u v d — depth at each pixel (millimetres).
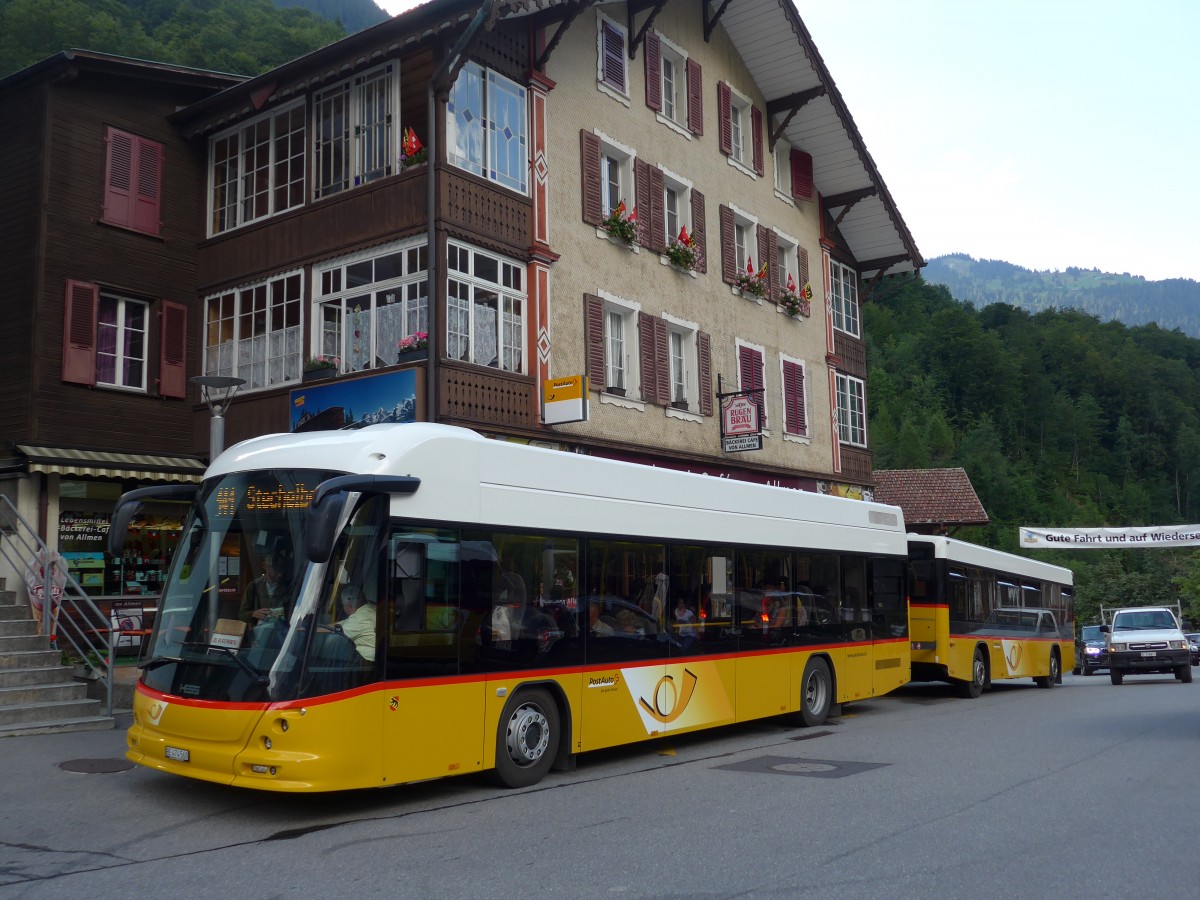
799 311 26203
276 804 8570
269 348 18062
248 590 8164
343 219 17234
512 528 9570
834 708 15758
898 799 8922
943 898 6039
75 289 17469
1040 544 37469
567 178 19062
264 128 18734
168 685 8258
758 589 13148
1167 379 150875
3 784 9047
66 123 17672
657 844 7293
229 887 6199
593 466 10680
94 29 33562
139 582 17781
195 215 19453
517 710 9531
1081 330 162000
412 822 8000
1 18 32188
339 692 7836
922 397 126312
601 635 10508
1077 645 37031
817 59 24906
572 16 18094
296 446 8664
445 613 8797
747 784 9695
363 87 17297
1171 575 75188
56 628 15547
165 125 19156
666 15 22578
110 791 8859
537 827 7832
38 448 16688
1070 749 11969
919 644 18984
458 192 16453
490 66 17453
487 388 16516
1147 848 7203
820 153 27594
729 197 24219
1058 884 6324
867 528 15875
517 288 17609
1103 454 136125
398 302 16438
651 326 21000
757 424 22203
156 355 18609
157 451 18391
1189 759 11148
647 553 11289
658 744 12555
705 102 23703
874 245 29672
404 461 8578
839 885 6289
